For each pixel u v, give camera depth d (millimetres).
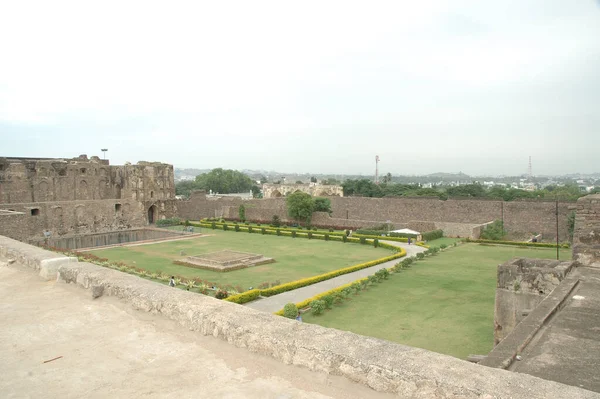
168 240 57188
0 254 14672
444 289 28719
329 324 21781
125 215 70562
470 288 28859
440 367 4832
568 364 8766
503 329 16422
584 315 11898
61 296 9586
